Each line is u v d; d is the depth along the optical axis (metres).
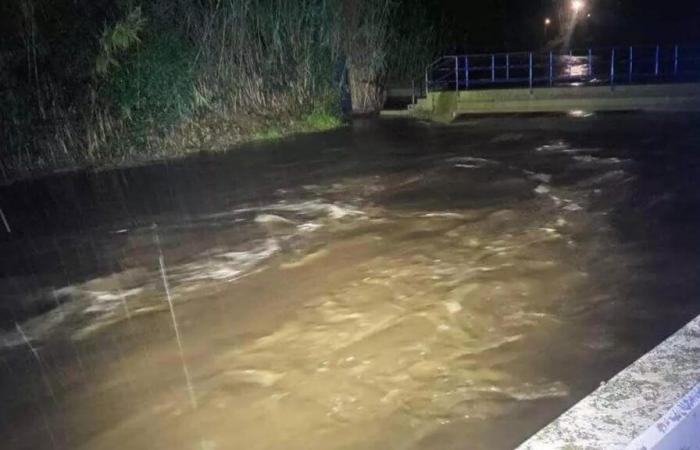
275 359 5.10
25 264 8.03
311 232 8.41
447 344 5.11
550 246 7.18
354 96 19.86
